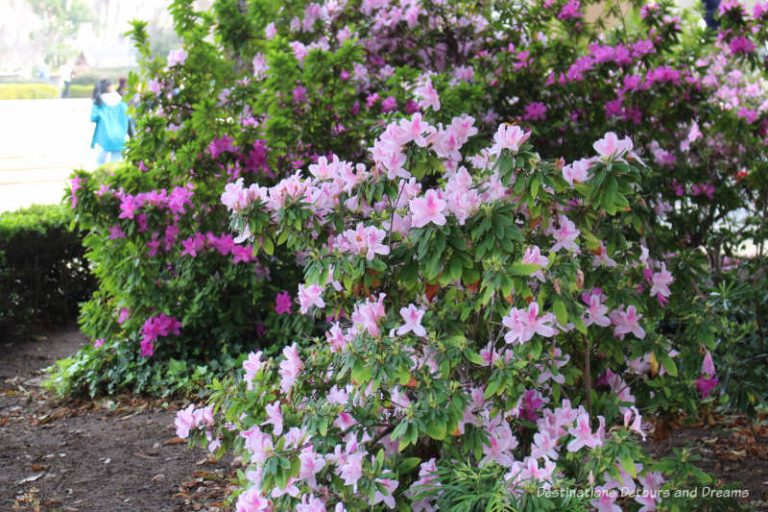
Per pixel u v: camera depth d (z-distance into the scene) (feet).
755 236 19.15
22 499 13.01
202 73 18.86
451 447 8.54
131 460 14.53
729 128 19.53
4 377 19.92
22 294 23.71
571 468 8.27
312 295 9.52
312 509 8.04
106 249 19.04
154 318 18.57
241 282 18.38
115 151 42.22
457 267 8.04
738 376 12.20
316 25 20.77
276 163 18.76
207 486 13.39
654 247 10.66
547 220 8.52
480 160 9.66
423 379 8.35
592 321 8.98
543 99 19.86
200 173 18.76
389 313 8.95
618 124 19.53
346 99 18.38
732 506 8.87
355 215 9.41
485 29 21.08
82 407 17.62
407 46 21.16
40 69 77.61
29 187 50.01
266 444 8.18
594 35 21.13
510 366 8.36
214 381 9.88
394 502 8.03
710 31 19.98
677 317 10.49
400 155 8.61
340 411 8.71
